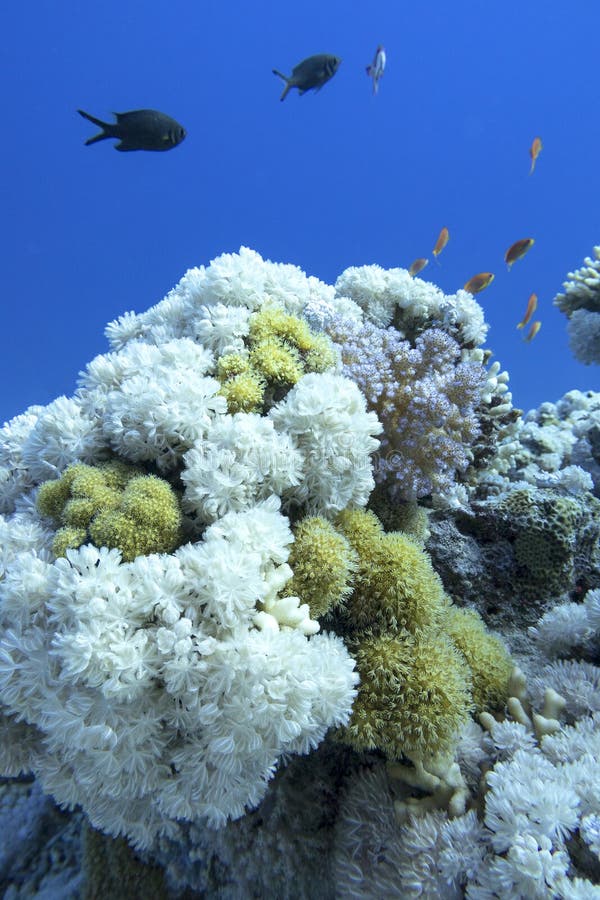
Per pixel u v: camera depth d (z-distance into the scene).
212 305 2.82
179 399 2.19
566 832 1.74
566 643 2.78
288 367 2.49
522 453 4.94
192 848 2.55
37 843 3.17
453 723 2.04
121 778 1.78
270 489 2.15
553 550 3.16
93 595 1.73
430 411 2.81
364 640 2.21
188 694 1.70
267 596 1.93
